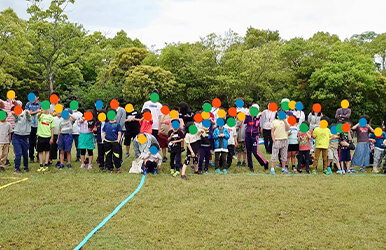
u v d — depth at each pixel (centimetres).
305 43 2328
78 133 810
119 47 3039
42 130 684
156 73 2044
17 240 379
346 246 375
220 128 707
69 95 2155
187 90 2170
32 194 526
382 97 2320
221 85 2047
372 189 575
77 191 545
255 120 722
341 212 471
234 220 439
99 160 700
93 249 361
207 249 366
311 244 378
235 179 633
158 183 596
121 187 570
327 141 707
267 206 489
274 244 378
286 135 698
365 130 736
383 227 423
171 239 386
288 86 2417
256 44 3222
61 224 421
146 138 686
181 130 673
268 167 784
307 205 495
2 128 654
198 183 601
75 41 2266
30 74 2278
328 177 661
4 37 1638
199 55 2153
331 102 2148
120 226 418
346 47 2209
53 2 2161
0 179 607
